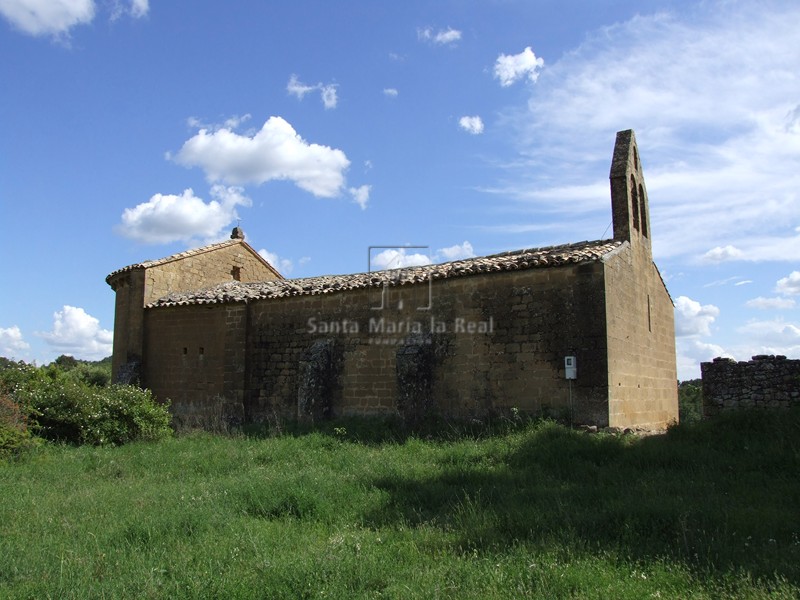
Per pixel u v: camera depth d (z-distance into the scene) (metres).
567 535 6.54
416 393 15.79
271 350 19.23
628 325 15.84
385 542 6.58
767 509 7.42
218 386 19.84
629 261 16.39
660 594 5.03
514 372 15.16
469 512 7.59
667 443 11.89
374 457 12.06
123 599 4.95
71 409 15.07
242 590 5.02
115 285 23.14
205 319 20.47
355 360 17.67
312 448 13.37
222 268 25.44
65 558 5.94
